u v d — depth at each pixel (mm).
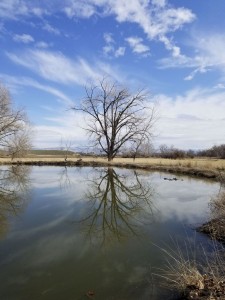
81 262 7426
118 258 7688
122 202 15383
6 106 38125
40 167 38719
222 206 10734
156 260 7488
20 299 5684
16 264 7297
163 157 60156
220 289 5492
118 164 39719
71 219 11742
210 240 8820
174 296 5656
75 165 41969
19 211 12984
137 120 43250
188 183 21359
